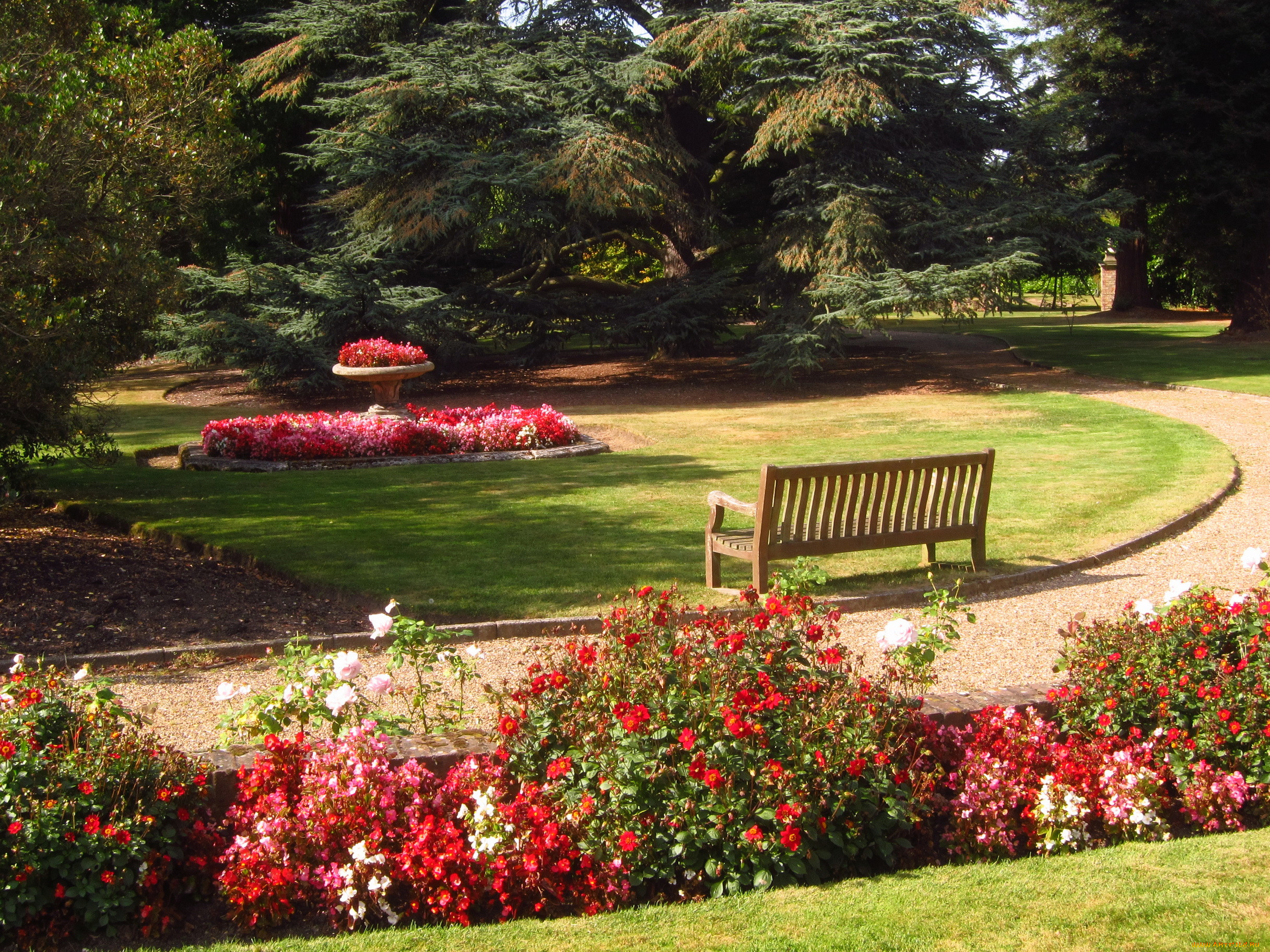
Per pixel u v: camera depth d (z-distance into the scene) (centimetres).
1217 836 364
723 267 2780
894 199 2098
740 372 2356
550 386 2214
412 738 385
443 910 315
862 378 2205
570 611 656
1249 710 392
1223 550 818
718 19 2042
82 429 940
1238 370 2031
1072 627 456
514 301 2289
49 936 308
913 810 353
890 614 665
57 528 885
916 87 2162
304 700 365
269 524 905
